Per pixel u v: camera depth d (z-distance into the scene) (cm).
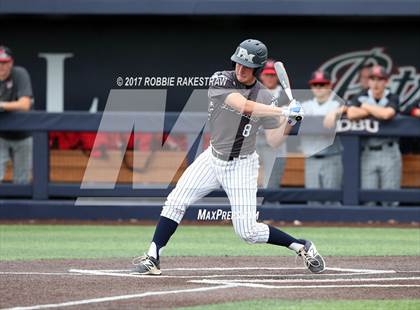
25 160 3030
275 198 3009
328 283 1703
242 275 1820
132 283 1684
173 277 1777
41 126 2981
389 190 3017
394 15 3266
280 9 3259
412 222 3017
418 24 3472
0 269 1909
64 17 3412
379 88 2998
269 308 1417
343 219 3017
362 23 3475
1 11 3266
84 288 1620
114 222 3009
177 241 2547
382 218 3016
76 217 3027
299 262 2066
